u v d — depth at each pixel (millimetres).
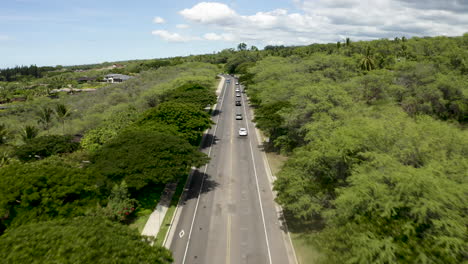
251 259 22672
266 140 49844
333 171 23234
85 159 37281
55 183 23328
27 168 24266
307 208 22922
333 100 37438
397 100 52406
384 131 23297
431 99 49344
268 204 30906
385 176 17812
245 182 36281
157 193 32562
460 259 13414
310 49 157375
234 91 110375
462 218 14914
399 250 14109
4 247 13836
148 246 16031
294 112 38781
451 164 19219
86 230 15477
